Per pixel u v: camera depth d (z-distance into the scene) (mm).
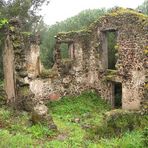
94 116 15039
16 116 11242
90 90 18219
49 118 11250
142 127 10859
